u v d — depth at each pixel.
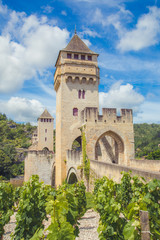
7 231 15.77
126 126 30.47
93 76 40.88
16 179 78.75
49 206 7.79
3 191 13.28
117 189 10.32
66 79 39.69
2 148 117.56
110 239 7.43
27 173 50.78
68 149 38.31
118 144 30.50
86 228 14.29
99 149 39.03
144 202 7.39
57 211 7.53
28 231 9.67
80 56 41.34
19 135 188.75
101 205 9.52
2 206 12.91
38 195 10.69
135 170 13.55
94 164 24.12
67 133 38.97
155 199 7.81
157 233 6.64
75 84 40.59
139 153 108.56
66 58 40.84
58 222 7.43
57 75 40.62
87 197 22.52
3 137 174.62
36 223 10.06
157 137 144.00
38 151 50.56
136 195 9.02
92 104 40.72
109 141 35.09
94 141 28.67
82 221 16.12
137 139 154.12
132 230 6.02
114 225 7.38
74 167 32.22
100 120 29.50
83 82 41.09
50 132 101.94
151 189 7.70
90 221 16.09
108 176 18.59
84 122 29.88
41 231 7.88
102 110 29.94
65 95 39.88
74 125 39.34
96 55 42.34
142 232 5.82
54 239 6.72
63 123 39.06
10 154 111.25
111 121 29.95
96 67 41.91
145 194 8.10
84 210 15.36
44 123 101.75
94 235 12.83
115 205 7.37
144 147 122.38
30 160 49.69
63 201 7.84
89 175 26.05
